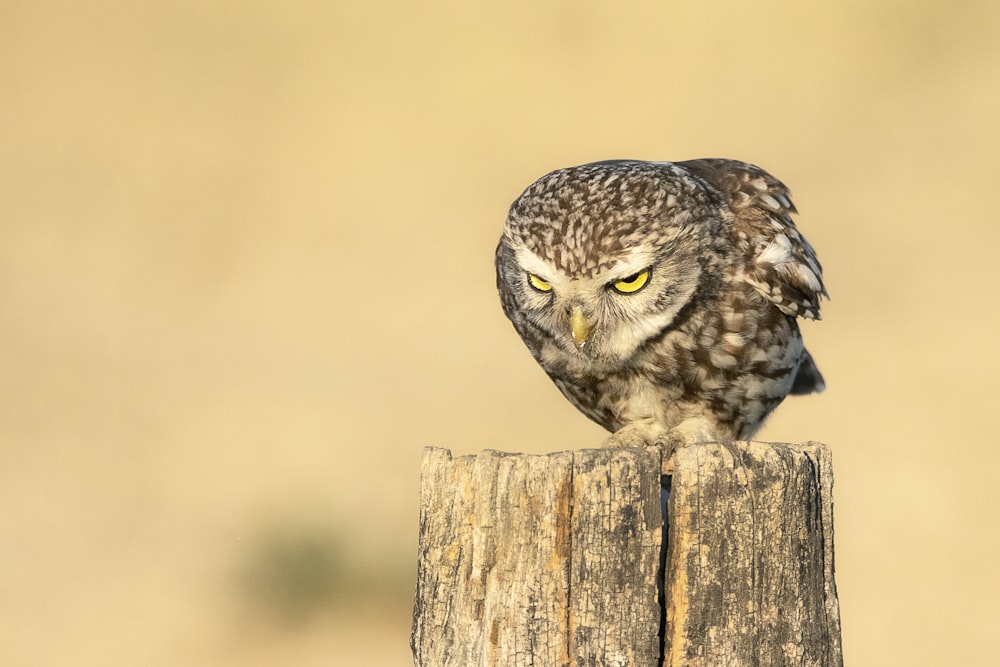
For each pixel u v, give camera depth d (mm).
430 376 18188
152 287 21781
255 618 13945
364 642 13602
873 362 17672
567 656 4957
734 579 5016
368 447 16422
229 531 15133
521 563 5031
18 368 19031
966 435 15969
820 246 20797
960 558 13859
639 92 26906
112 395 18438
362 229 23375
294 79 29094
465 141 26188
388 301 20719
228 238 23406
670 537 5078
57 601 14047
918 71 26859
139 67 30078
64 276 22047
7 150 26719
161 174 25719
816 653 5082
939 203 22016
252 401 17938
